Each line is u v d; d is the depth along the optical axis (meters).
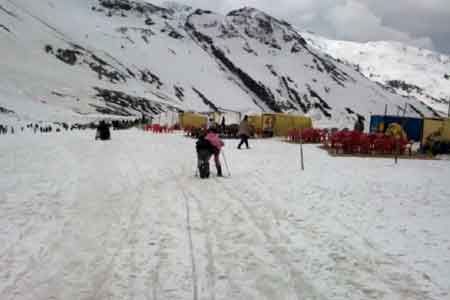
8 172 11.03
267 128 34.84
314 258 5.02
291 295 4.06
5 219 6.50
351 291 4.14
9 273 4.51
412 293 4.09
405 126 29.33
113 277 4.44
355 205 7.77
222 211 7.21
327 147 22.38
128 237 5.75
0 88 72.31
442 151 19.61
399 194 8.91
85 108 84.94
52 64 116.94
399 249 5.33
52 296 4.00
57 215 6.81
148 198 8.21
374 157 17.58
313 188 9.48
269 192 8.95
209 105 147.50
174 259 4.96
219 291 4.14
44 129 39.41
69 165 12.77
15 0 169.62
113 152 17.44
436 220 6.73
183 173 11.65
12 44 116.81
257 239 5.71
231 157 16.25
